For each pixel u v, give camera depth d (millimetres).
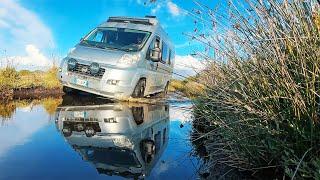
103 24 9984
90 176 2758
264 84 2971
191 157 3484
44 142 3963
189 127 5312
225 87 3598
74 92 9992
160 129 5156
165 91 12266
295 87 2576
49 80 11406
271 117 2758
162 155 3562
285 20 2877
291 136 2654
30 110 6844
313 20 2658
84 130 4781
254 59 3141
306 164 2289
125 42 9438
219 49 3732
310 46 2623
